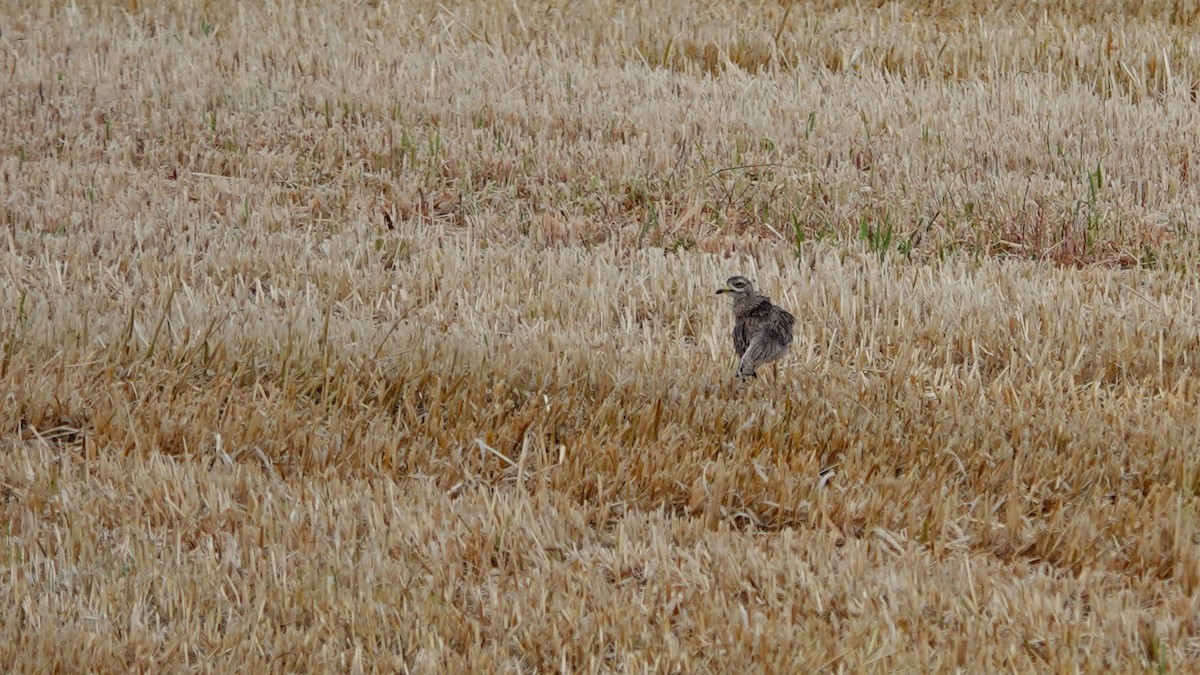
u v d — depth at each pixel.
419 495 25.48
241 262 36.41
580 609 21.97
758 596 22.91
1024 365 31.81
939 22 58.34
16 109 47.62
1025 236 40.94
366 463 26.89
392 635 21.52
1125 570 24.45
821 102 50.12
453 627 21.70
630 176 44.62
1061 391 30.69
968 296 34.78
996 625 22.02
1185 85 51.19
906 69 53.56
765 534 25.25
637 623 21.66
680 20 57.56
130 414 27.72
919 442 28.16
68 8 57.72
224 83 50.62
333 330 32.38
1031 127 47.53
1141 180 43.81
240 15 57.03
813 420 28.81
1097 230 40.72
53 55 52.72
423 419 29.16
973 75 52.84
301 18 57.50
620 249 38.75
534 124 48.25
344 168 44.50
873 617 21.88
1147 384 31.20
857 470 26.92
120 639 21.22
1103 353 32.25
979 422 28.91
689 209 41.81
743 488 26.33
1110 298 35.84
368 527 24.62
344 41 55.47
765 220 42.50
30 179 42.09
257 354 30.78
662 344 32.62
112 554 23.17
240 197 42.09
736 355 30.55
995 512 26.17
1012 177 44.16
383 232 40.00
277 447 27.48
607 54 55.19
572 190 43.75
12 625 20.98
